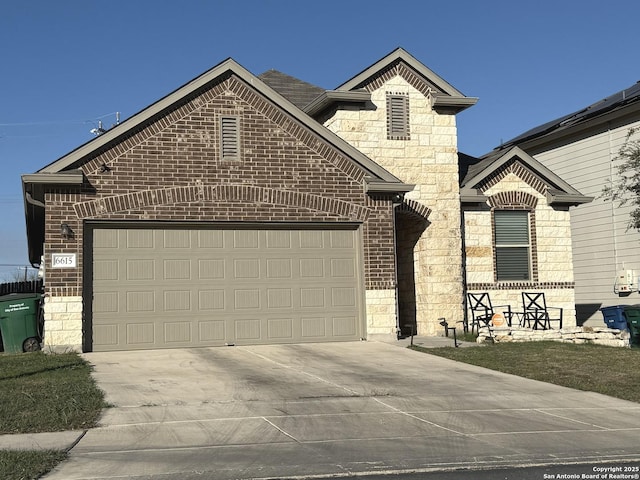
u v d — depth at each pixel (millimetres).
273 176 16297
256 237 16234
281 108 16406
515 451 8008
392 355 14797
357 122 18984
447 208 19500
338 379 12148
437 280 19250
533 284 20484
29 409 9523
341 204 16719
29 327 15812
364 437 8531
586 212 24859
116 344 15094
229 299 15930
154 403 10141
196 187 15742
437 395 11070
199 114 15883
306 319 16422
